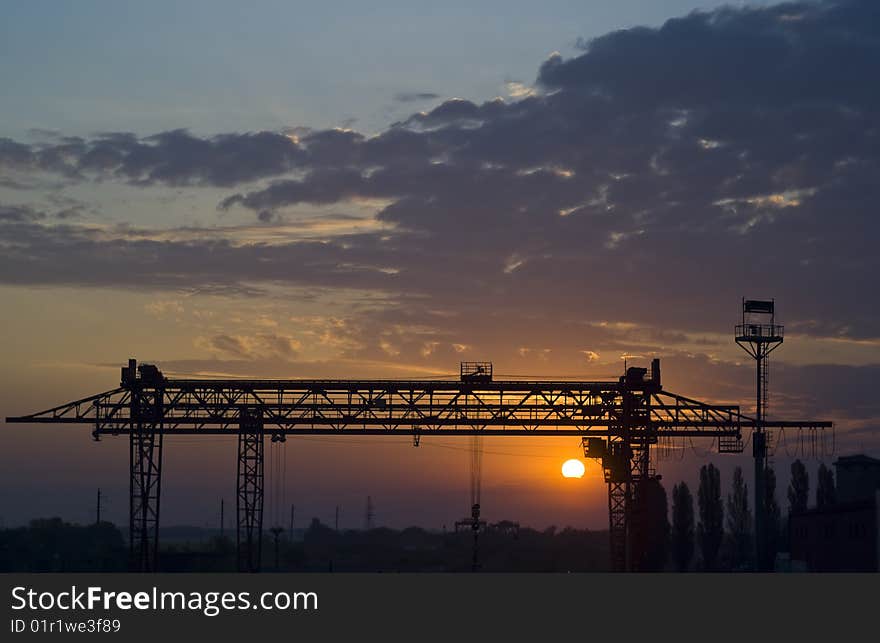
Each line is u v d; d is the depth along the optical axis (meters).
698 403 103.12
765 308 105.12
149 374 100.62
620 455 103.00
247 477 100.81
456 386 100.88
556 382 101.81
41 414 100.81
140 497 100.94
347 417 100.81
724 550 154.50
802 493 139.88
